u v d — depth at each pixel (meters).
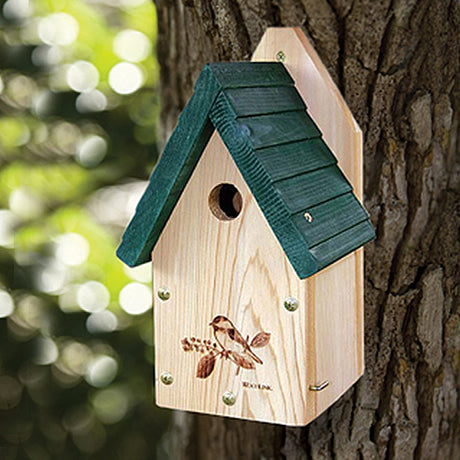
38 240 2.48
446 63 1.49
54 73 2.51
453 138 1.51
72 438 2.60
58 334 2.55
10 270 2.51
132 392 2.57
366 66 1.46
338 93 1.41
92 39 2.48
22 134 2.51
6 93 2.51
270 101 1.36
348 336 1.42
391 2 1.45
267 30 1.41
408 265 1.50
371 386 1.51
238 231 1.34
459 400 1.54
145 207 1.35
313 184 1.35
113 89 2.45
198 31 1.56
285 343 1.34
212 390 1.37
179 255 1.37
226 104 1.31
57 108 2.51
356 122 1.42
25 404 2.61
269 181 1.31
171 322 1.38
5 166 2.51
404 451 1.52
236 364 1.36
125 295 2.44
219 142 1.34
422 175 1.49
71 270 2.47
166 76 1.62
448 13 1.48
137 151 2.53
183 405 1.38
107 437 2.59
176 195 1.35
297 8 1.45
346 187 1.39
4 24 2.50
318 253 1.31
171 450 1.73
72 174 2.52
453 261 1.52
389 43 1.46
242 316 1.35
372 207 1.49
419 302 1.50
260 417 1.35
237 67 1.35
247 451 1.59
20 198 2.50
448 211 1.51
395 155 1.48
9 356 2.58
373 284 1.50
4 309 2.51
